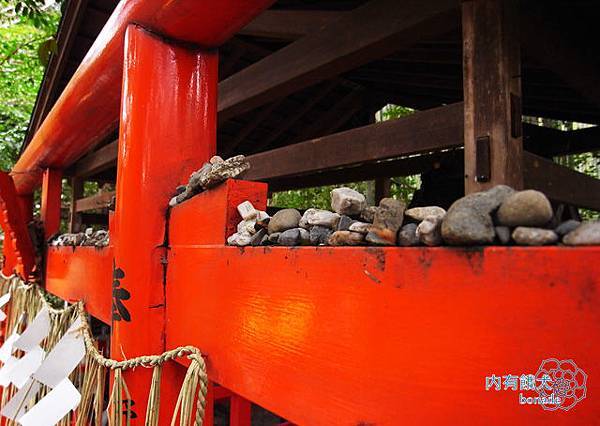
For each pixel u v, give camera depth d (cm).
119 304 152
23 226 357
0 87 817
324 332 84
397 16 197
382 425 72
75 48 376
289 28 264
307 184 503
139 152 154
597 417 51
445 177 405
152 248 153
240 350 108
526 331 56
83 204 559
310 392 86
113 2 329
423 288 67
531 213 59
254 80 279
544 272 55
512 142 148
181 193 153
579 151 351
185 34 156
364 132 250
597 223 54
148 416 130
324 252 85
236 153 606
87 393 159
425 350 66
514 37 154
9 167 766
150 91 156
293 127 579
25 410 229
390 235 74
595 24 205
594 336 51
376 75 443
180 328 141
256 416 343
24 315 301
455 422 62
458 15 180
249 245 110
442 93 449
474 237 61
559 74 194
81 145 307
